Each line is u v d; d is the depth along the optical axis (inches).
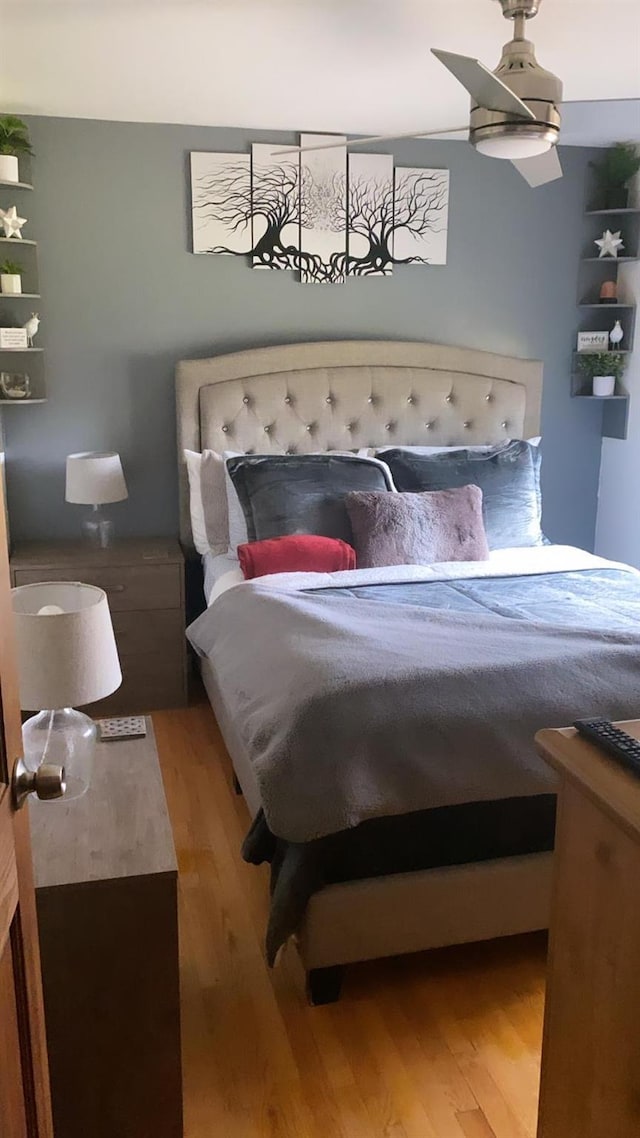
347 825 80.0
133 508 163.5
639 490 174.7
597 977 46.9
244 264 159.6
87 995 63.0
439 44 112.8
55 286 152.6
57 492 159.6
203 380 156.5
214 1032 81.3
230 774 129.3
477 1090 75.2
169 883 62.4
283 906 80.5
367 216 162.2
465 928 86.6
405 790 82.2
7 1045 39.2
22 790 42.1
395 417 165.8
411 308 168.9
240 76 126.6
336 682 84.7
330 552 134.0
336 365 162.7
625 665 90.5
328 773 80.7
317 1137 70.5
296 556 132.6
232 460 146.6
